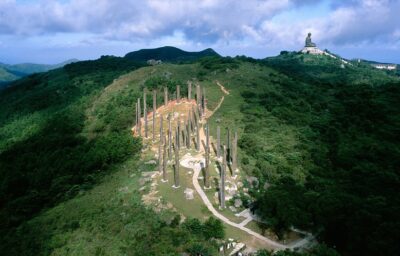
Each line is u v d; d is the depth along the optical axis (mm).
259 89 146875
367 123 122438
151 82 147375
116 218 69438
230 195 74875
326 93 162625
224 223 65562
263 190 77562
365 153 97625
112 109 138875
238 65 179875
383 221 58500
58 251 63250
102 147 109938
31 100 199625
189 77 159500
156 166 90125
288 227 62562
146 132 111188
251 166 86750
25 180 109375
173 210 69062
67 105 174000
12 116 186750
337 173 88375
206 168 77688
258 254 54688
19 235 72375
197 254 54406
